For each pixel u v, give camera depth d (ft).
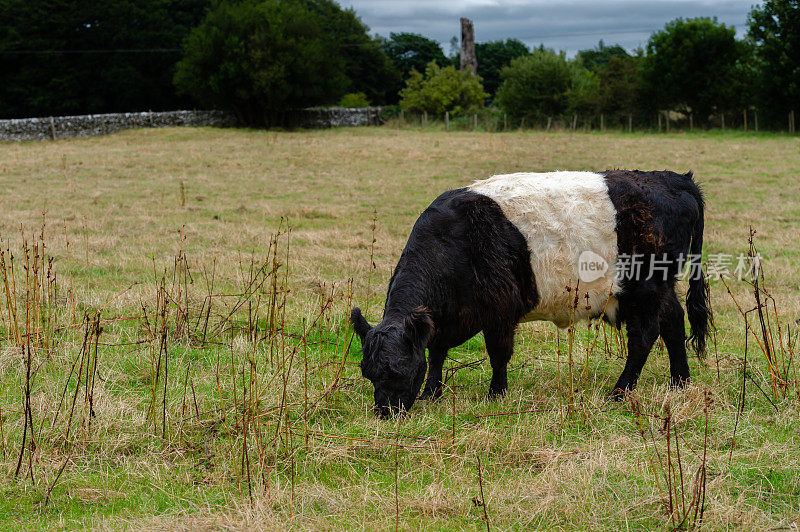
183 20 175.73
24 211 44.16
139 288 26.81
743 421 16.62
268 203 50.47
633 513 13.08
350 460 15.05
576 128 132.26
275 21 122.42
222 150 86.43
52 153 82.17
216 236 37.93
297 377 18.93
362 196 54.03
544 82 138.62
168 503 13.41
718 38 120.88
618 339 21.81
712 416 16.90
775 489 13.74
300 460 14.98
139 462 14.71
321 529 12.48
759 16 112.47
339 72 134.31
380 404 15.69
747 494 13.60
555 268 17.78
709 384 19.08
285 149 87.56
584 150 84.58
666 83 124.06
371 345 15.61
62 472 14.20
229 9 124.98
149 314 23.43
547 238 17.65
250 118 128.98
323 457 14.92
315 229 41.34
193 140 101.40
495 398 18.34
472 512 13.09
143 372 19.52
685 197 18.92
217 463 14.80
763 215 44.86
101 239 35.94
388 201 51.83
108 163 72.49
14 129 100.17
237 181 61.26
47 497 13.19
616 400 17.97
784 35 111.14
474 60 163.22
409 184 59.62
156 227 40.68
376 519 12.87
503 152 82.79
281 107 128.57
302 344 21.47
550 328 23.91
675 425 15.87
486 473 14.62
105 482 14.05
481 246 17.33
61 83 157.89
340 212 46.57
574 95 135.74
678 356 19.44
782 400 17.67
